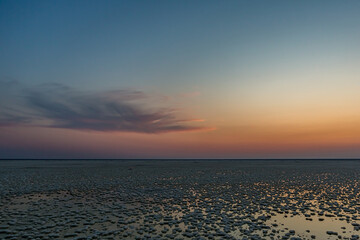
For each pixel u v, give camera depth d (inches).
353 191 796.0
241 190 815.1
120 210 534.9
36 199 664.4
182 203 608.1
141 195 721.0
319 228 416.2
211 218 467.5
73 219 461.4
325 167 2190.0
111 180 1099.9
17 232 385.4
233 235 374.6
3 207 565.9
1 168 1941.4
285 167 2197.3
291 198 674.2
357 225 430.6
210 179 1148.5
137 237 363.3
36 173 1455.5
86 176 1282.0
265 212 518.3
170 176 1293.1
